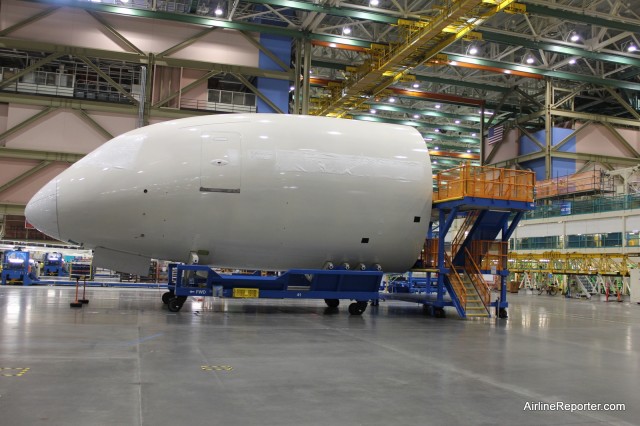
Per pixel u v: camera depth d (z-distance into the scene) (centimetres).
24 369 692
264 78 4016
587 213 4331
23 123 3609
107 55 3691
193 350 880
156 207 1445
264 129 1548
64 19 3669
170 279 1694
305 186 1521
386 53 4209
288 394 612
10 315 1310
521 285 4559
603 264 3709
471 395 638
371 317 1625
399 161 1645
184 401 565
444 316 1700
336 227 1575
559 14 3616
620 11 3966
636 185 4256
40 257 3772
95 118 3722
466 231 2067
